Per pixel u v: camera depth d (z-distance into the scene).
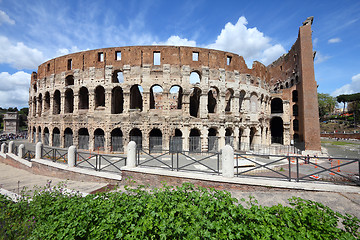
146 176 13.71
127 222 5.96
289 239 4.94
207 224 5.60
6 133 70.69
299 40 39.56
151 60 31.67
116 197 7.88
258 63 40.53
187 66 32.00
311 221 5.52
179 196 7.47
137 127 30.75
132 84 31.33
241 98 38.75
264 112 41.72
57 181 16.55
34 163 20.17
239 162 21.42
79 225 6.04
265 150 35.62
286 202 9.77
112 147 31.27
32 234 6.23
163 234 5.35
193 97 40.22
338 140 66.56
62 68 35.59
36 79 44.22
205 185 12.13
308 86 37.00
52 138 35.97
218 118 33.19
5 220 7.27
